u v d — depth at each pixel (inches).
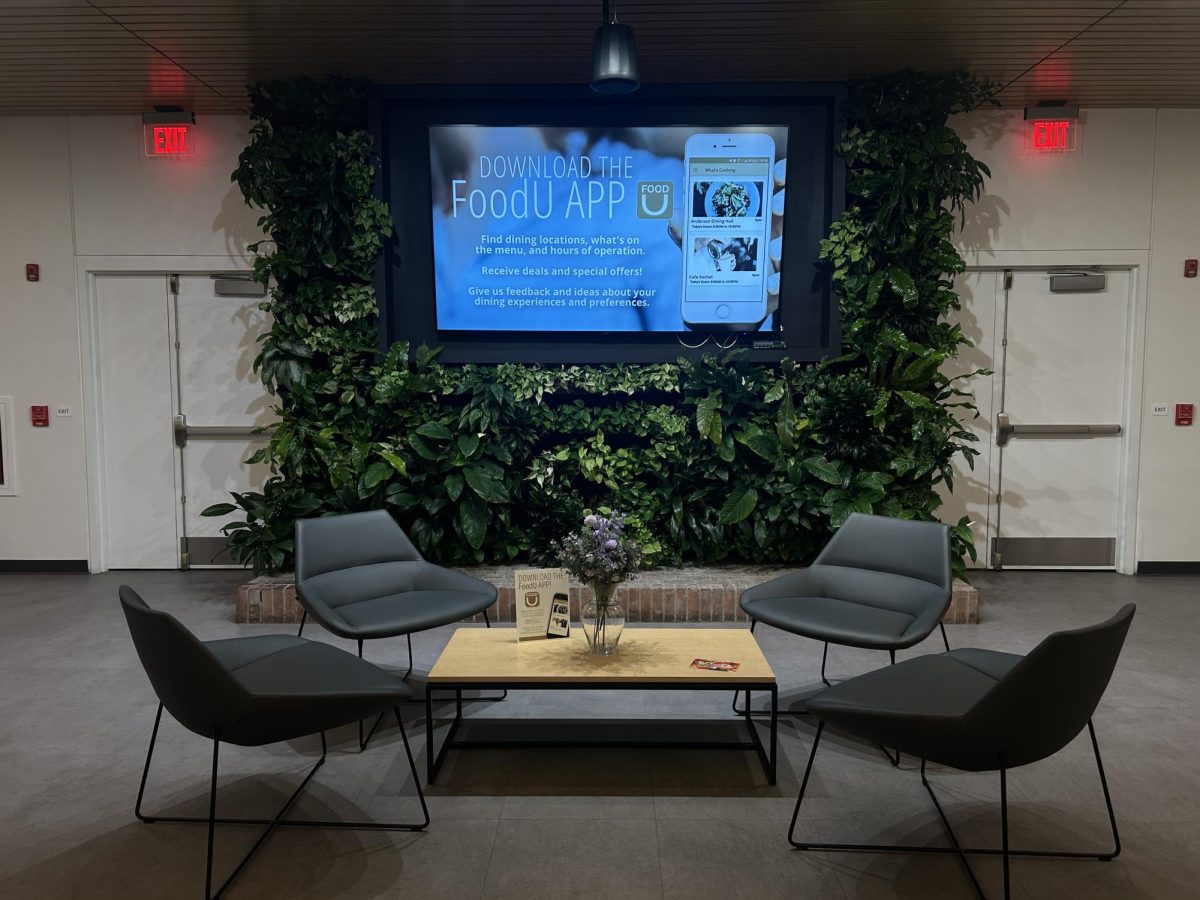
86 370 233.1
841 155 199.5
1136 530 233.0
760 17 168.4
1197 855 96.5
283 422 203.6
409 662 161.2
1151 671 156.3
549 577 126.4
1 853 97.0
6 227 230.5
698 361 203.9
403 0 159.5
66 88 206.2
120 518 239.6
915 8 164.1
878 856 96.4
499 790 112.0
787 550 205.2
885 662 162.4
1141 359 229.0
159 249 229.9
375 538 153.4
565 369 206.2
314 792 111.6
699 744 124.7
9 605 203.0
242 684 90.0
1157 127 223.1
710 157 201.9
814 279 210.4
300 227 198.8
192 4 160.2
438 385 204.5
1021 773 116.6
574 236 205.9
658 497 207.8
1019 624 187.5
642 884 90.8
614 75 149.7
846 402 195.9
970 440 206.2
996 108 222.1
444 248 206.7
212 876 92.4
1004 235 226.4
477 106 203.9
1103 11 163.9
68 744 126.0
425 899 88.2
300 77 199.9
